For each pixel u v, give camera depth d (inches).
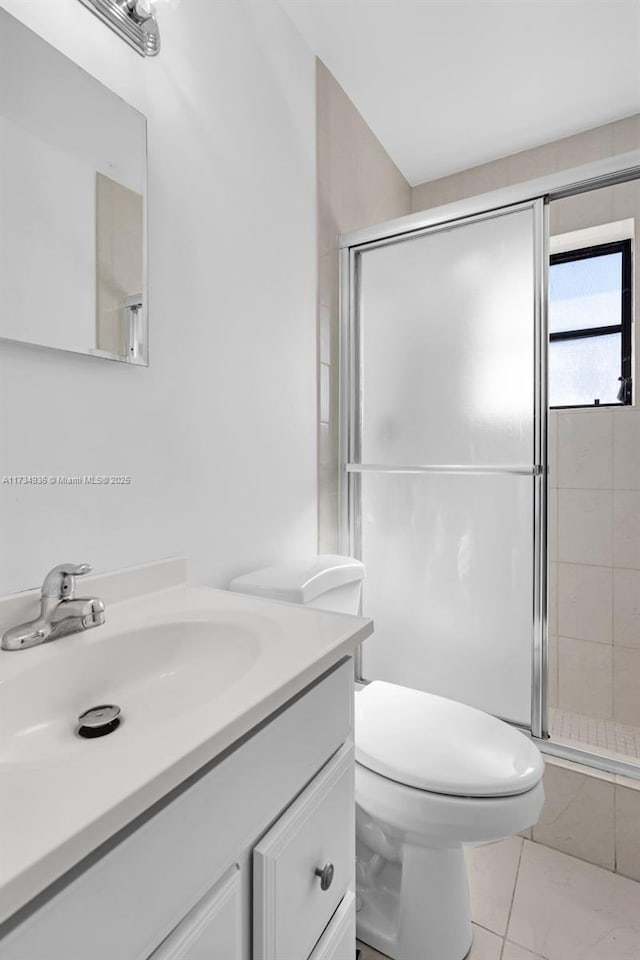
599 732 72.0
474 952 45.4
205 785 21.0
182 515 45.9
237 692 23.8
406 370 70.2
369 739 44.9
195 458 47.4
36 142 33.1
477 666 65.1
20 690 26.7
